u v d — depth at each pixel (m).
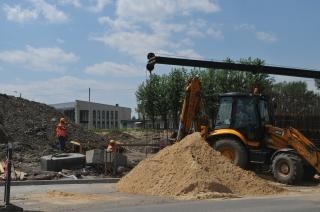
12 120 31.59
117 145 24.84
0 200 13.98
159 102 61.03
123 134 44.50
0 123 29.95
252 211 11.48
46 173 20.80
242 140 19.23
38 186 18.12
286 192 15.61
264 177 19.16
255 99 19.64
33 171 21.30
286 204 12.68
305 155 18.11
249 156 19.28
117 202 13.34
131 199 13.96
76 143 27.41
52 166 21.81
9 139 28.08
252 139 19.30
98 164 22.28
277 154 18.30
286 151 18.16
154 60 18.28
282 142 18.84
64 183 19.23
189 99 20.06
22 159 23.95
